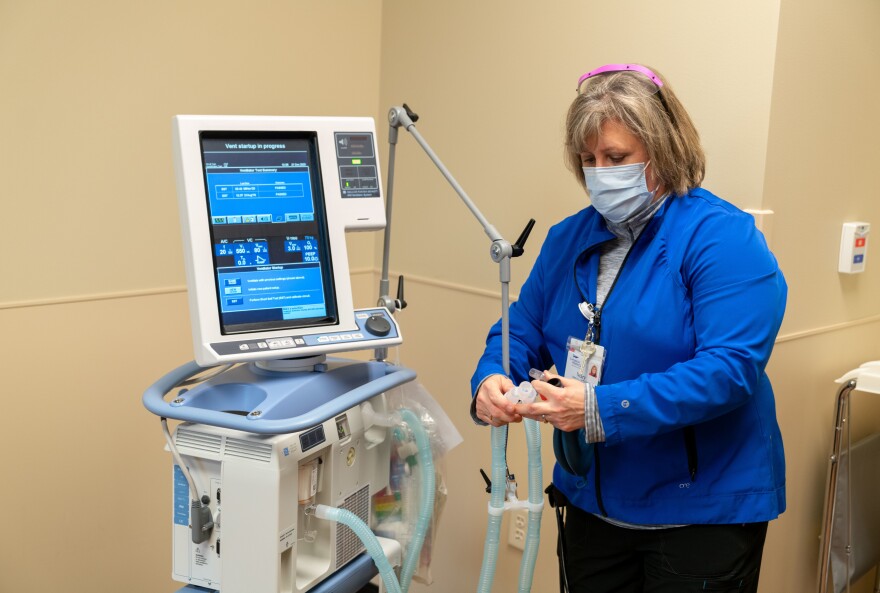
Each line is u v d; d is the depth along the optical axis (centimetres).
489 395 149
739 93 184
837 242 212
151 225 229
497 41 233
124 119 220
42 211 208
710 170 192
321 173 152
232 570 141
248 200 146
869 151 218
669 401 135
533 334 173
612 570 167
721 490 148
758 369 139
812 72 190
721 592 150
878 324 239
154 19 221
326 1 256
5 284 204
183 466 143
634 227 153
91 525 227
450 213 251
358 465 158
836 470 208
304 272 150
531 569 164
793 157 190
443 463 170
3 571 212
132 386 229
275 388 148
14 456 210
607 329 152
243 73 241
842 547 217
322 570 150
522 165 229
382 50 272
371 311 161
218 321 140
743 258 139
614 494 155
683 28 192
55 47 205
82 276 217
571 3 214
